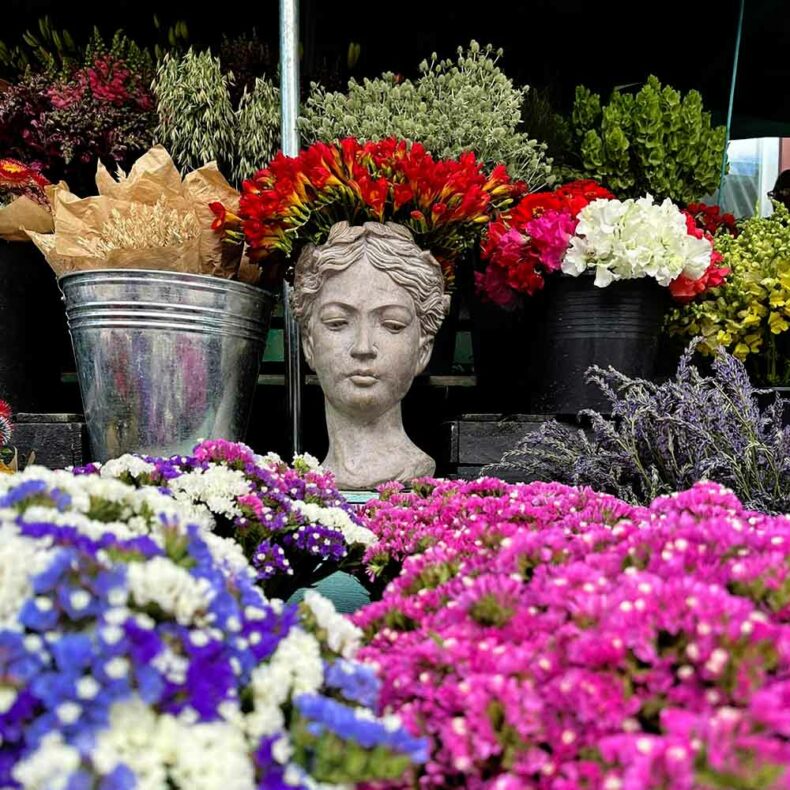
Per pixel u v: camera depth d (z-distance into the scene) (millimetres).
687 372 1789
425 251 1897
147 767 587
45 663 608
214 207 1965
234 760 605
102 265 1899
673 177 2520
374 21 3064
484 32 3096
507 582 848
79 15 3045
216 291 1896
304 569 1465
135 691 617
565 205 2092
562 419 2053
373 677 770
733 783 586
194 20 3059
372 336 1836
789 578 779
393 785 726
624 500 1682
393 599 985
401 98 2324
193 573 740
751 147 3666
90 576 658
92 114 2373
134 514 927
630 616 705
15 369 2191
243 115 2330
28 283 2203
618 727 667
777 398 1748
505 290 2119
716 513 1107
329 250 1855
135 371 1867
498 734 691
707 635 681
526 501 1388
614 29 3092
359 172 1832
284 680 715
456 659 766
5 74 2768
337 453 1941
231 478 1346
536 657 735
